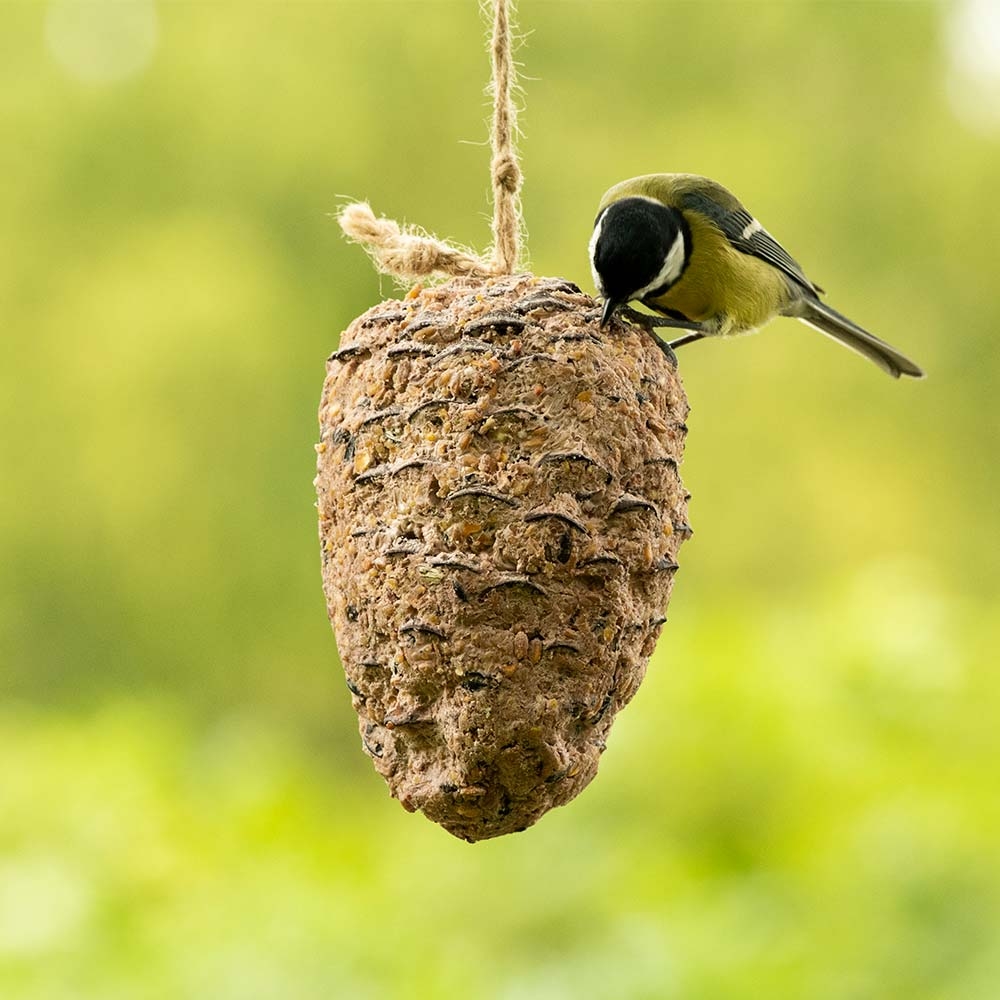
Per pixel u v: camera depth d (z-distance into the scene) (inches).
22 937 326.3
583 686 170.2
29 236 845.8
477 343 172.6
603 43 873.5
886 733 401.7
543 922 336.2
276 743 709.9
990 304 914.7
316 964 317.7
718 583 853.8
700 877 349.7
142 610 826.8
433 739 174.1
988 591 893.2
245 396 826.8
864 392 885.8
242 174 842.8
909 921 295.6
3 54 866.8
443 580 168.9
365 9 852.0
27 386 832.3
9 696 818.2
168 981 310.5
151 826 399.2
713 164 877.2
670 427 179.6
